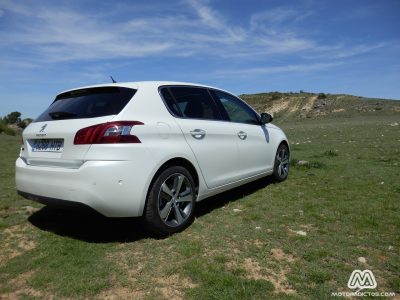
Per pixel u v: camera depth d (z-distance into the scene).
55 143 3.69
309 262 3.10
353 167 7.56
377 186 5.73
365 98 74.25
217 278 2.83
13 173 7.80
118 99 3.71
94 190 3.29
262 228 3.95
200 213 4.59
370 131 18.78
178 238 3.74
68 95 4.30
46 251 3.47
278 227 3.97
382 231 3.76
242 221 4.22
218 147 4.54
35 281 2.88
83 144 3.40
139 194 3.45
